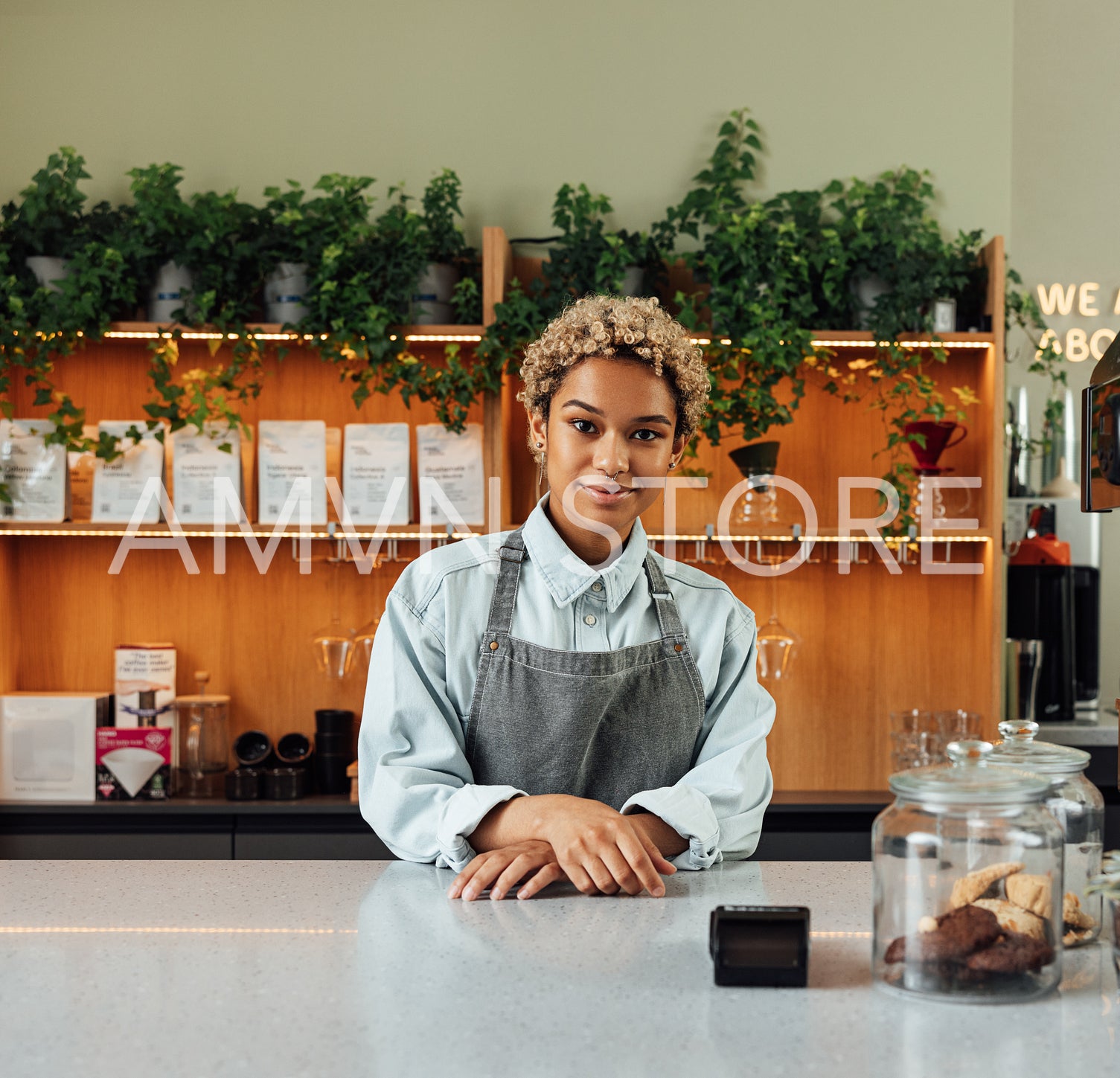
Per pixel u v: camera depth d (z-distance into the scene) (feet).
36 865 3.98
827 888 3.64
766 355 9.10
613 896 3.52
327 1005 2.56
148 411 9.36
